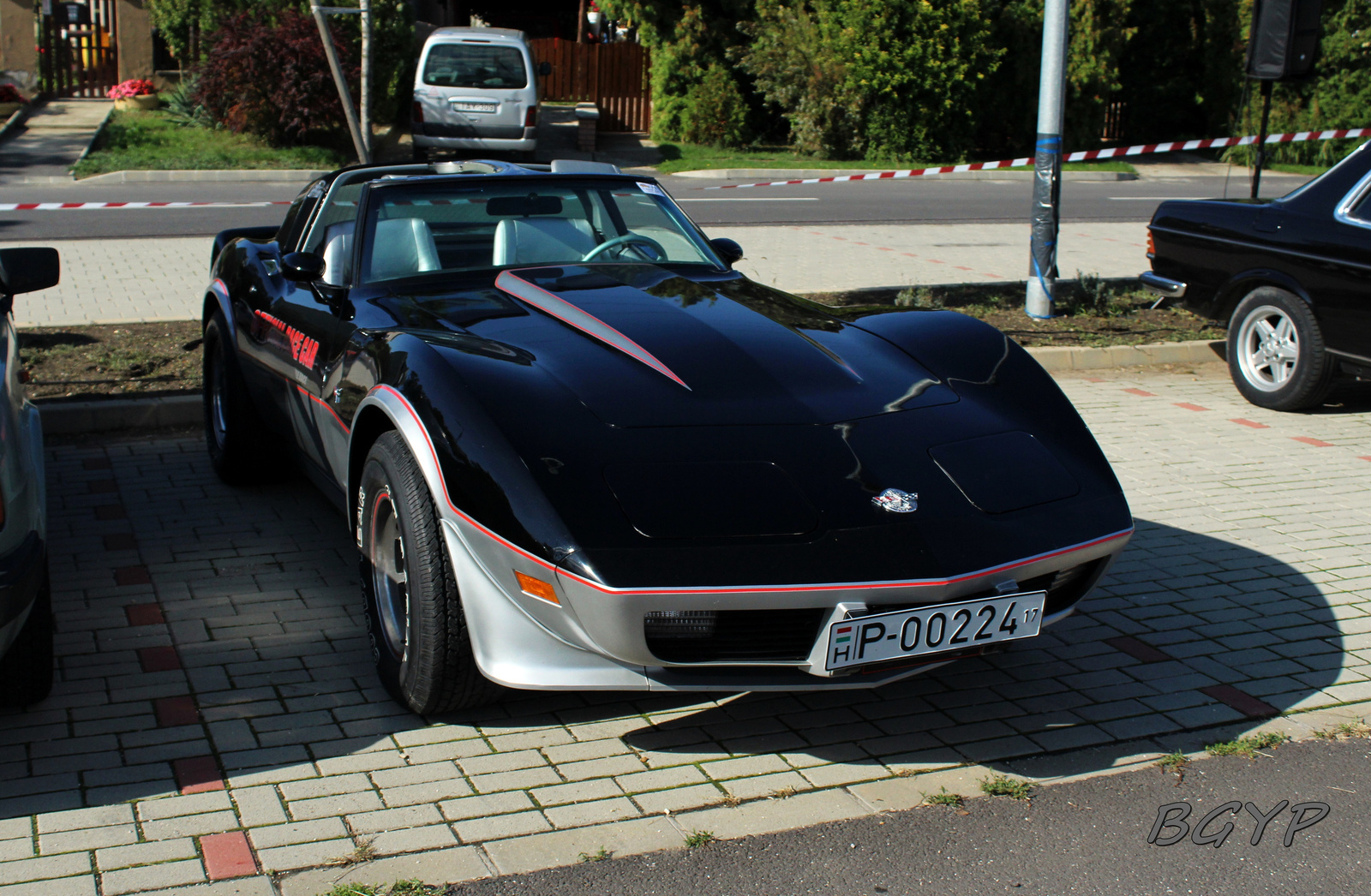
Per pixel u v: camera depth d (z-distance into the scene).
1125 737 3.37
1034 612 3.05
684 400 3.24
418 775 3.07
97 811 2.86
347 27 20.50
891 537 2.93
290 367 4.46
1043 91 8.93
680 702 3.55
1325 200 6.82
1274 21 8.68
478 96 18.83
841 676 2.99
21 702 3.32
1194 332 8.95
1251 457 6.18
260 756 3.14
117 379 6.81
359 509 3.58
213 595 4.24
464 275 4.27
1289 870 2.76
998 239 13.64
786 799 3.00
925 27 23.69
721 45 25.77
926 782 3.10
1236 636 4.07
